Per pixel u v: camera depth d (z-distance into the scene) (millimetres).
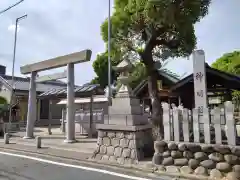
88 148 9516
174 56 10391
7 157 8758
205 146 5480
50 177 5953
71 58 11469
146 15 7582
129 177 5875
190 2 7430
